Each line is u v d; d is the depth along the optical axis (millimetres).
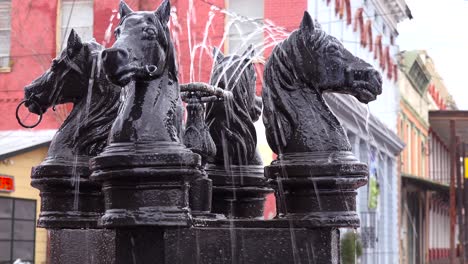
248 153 4969
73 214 4285
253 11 20078
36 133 20625
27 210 18578
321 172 3812
